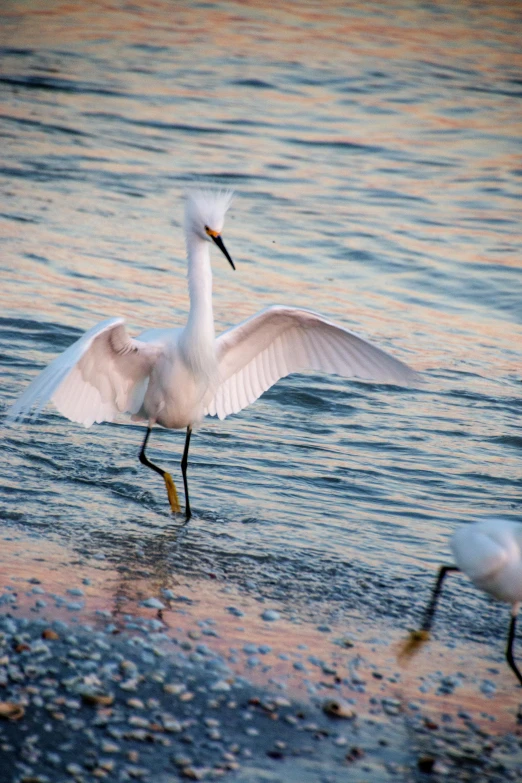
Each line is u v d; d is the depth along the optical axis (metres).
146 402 10.58
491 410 14.24
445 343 16.80
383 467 12.19
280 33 38.16
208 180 23.92
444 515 10.97
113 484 11.17
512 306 18.75
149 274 18.41
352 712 6.95
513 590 7.90
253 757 6.28
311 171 25.19
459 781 6.32
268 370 10.77
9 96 28.83
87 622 7.80
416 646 8.20
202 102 29.89
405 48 36.84
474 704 7.37
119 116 28.12
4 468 11.12
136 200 22.34
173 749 6.24
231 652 7.63
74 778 5.81
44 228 20.16
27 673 6.87
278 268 19.48
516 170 26.08
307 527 10.44
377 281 19.44
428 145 27.64
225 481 11.55
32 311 16.23
